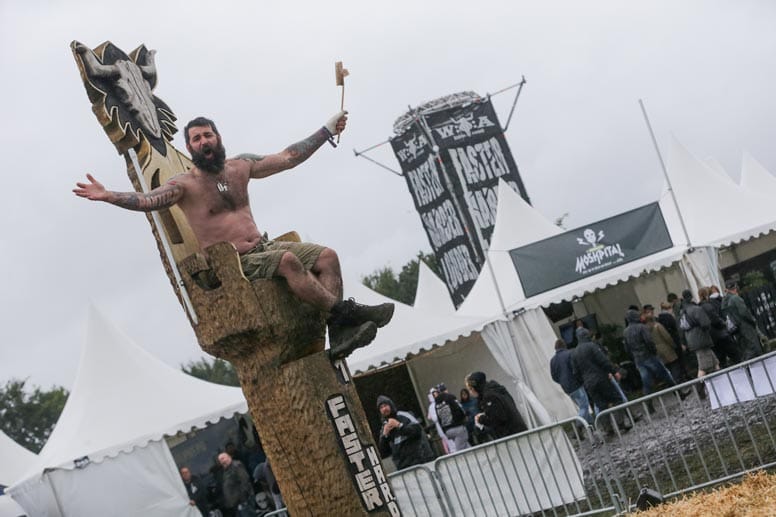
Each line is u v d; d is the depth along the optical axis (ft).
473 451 33.45
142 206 18.20
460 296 113.09
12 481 67.62
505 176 112.78
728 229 66.54
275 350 19.04
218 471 54.49
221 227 19.33
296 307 19.20
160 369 56.90
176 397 54.90
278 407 19.06
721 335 52.90
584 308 71.20
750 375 30.35
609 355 67.36
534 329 55.93
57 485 51.47
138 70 20.90
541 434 32.45
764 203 68.08
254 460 57.77
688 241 62.18
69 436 53.42
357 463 18.99
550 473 32.42
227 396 55.98
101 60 20.12
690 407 37.04
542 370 55.42
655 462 32.76
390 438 39.29
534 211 66.49
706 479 31.12
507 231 64.80
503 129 113.19
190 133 19.33
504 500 33.12
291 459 19.08
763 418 30.27
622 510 30.73
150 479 52.49
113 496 51.93
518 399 55.52
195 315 19.39
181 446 58.44
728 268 76.69
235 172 19.74
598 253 56.80
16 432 175.01
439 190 111.86
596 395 47.37
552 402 54.90
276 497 52.85
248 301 18.80
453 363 59.36
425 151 111.55
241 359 19.33
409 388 61.05
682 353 57.77
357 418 19.21
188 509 52.90
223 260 18.90
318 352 19.13
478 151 112.06
